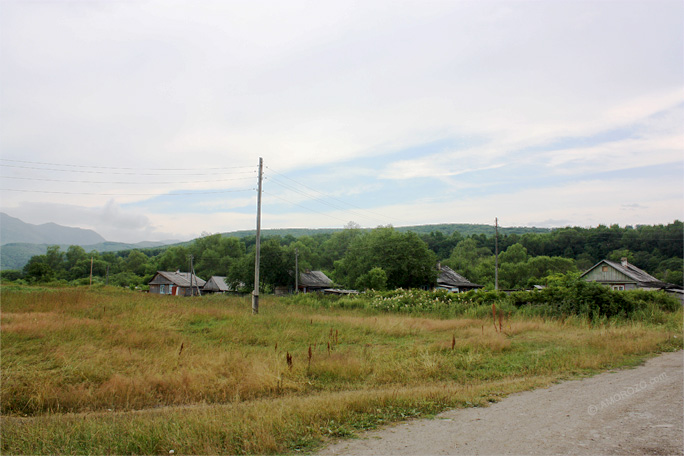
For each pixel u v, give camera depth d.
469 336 15.38
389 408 6.76
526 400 7.12
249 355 11.39
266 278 59.41
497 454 4.71
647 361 10.52
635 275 44.16
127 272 103.19
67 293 26.83
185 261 101.06
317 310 27.31
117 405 7.66
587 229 88.00
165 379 8.70
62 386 8.41
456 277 69.69
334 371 9.64
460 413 6.47
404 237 61.91
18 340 12.29
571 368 9.75
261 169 27.48
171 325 17.23
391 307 27.75
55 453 5.25
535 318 19.58
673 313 21.84
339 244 97.69
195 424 5.88
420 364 10.45
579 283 21.67
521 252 85.12
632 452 4.66
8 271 91.69
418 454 4.82
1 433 5.88
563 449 4.80
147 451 5.19
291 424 5.91
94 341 12.70
